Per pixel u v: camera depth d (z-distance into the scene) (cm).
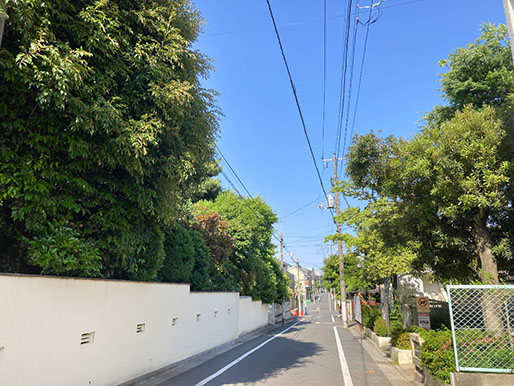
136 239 759
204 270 1358
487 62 982
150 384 792
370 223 1177
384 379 838
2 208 576
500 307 606
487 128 649
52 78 504
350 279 2689
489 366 574
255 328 2186
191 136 816
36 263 570
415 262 959
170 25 719
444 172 673
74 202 618
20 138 555
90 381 641
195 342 1153
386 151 805
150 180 732
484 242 737
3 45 540
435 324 1099
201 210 1656
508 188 660
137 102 663
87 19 558
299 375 879
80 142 573
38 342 531
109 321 709
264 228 2444
